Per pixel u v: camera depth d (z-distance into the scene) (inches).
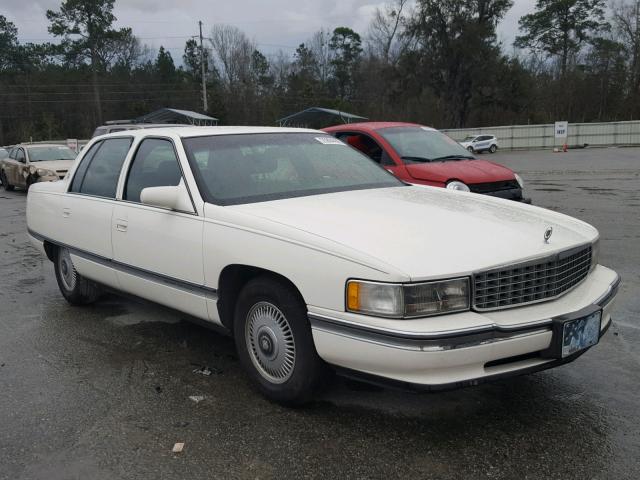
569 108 2719.0
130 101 2915.8
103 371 168.6
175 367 170.6
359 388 153.1
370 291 117.3
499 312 121.8
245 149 176.4
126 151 194.4
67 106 2898.6
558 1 2955.2
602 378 158.1
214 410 143.3
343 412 140.7
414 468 117.3
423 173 328.5
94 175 206.8
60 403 148.6
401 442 127.0
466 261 120.0
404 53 2454.5
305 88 2851.9
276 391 141.9
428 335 112.0
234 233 143.5
